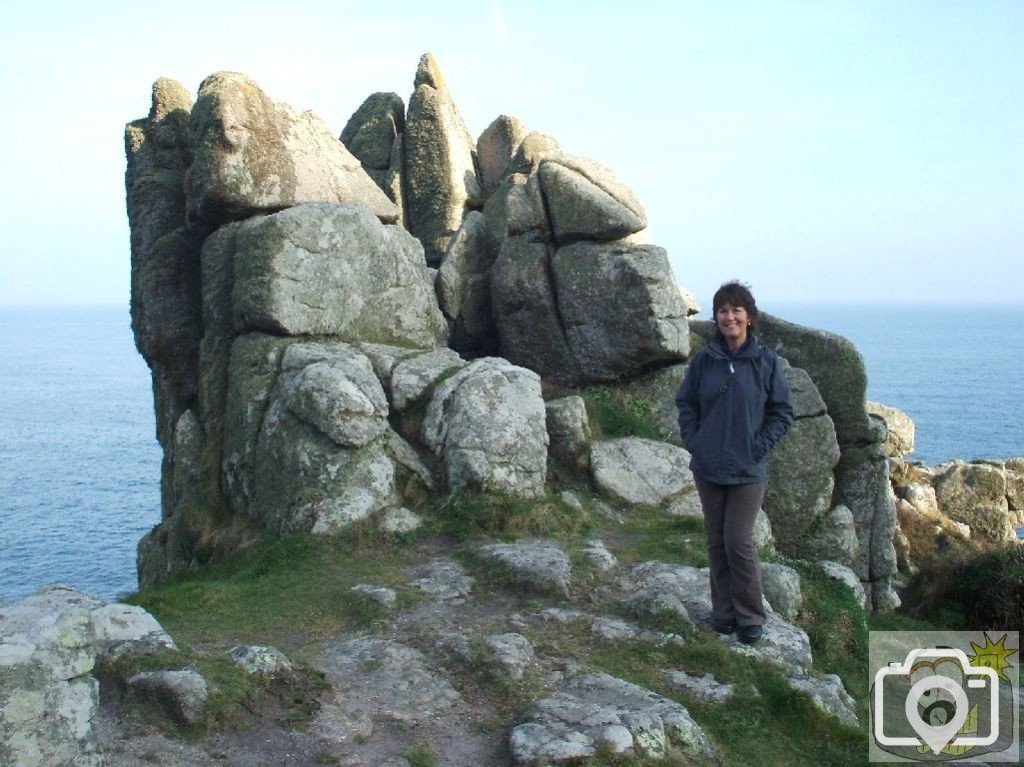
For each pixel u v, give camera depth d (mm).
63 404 125312
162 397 14945
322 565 9609
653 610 8328
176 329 14211
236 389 12266
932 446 74062
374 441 10945
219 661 6555
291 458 10867
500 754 6137
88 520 47812
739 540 7992
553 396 14125
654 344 14273
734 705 7172
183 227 14594
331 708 6418
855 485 15055
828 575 10742
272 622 8242
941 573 13078
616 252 14594
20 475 64250
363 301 13320
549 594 8781
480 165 20141
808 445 14516
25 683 5145
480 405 11391
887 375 162625
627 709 6555
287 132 14117
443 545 10203
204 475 12516
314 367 11227
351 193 14711
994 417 97750
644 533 11164
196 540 11898
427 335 14172
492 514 10500
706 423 8070
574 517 11062
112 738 5707
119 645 6344
